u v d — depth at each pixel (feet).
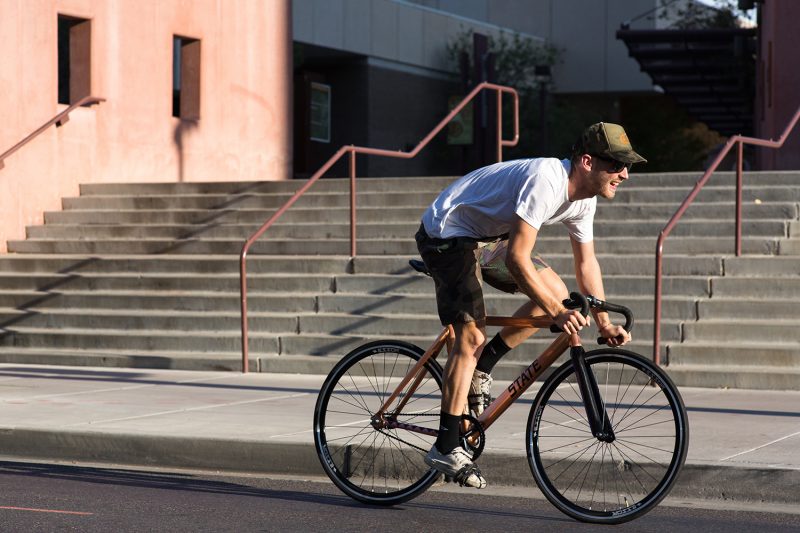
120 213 60.75
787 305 41.50
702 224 48.03
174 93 86.99
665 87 107.55
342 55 114.42
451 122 120.47
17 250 59.52
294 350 45.37
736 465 25.95
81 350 47.98
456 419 24.30
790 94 69.72
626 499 25.20
